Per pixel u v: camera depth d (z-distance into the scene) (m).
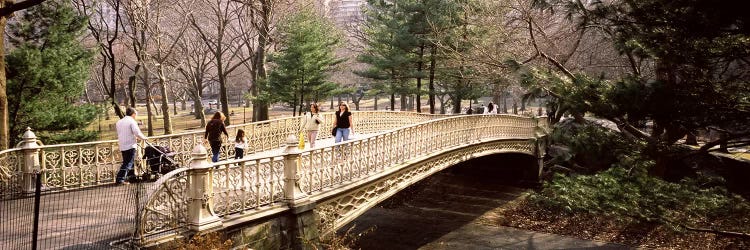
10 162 9.62
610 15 9.66
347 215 10.74
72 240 6.93
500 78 22.66
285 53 30.31
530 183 23.77
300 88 29.16
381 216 20.28
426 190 24.06
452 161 16.08
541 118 23.45
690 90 8.48
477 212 20.69
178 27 39.84
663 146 9.61
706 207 10.24
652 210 9.91
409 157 13.28
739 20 7.71
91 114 18.28
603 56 23.61
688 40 8.37
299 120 17.98
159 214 6.93
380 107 72.00
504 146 20.34
